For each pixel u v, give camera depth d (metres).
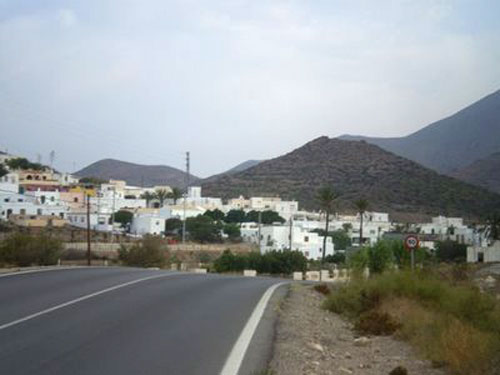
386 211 144.50
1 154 164.25
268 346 11.12
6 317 12.84
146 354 9.86
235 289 22.34
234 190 182.75
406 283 18.80
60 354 9.58
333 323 15.70
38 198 111.88
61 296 16.58
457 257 83.38
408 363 10.65
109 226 108.75
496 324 14.77
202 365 9.29
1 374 8.24
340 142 199.62
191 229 109.25
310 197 163.25
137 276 24.67
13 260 35.12
